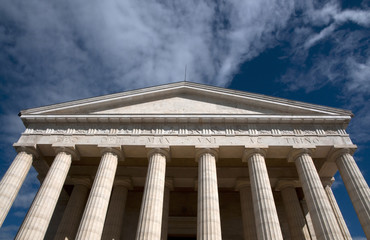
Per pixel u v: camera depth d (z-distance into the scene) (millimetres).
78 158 30734
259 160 28094
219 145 29047
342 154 28484
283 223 35531
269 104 31781
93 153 30688
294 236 30531
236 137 29719
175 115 30766
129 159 34656
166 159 29750
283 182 34062
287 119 30516
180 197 38344
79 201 33562
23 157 28953
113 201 33250
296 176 34406
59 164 28250
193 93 33844
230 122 30828
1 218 25016
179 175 34750
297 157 29031
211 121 30750
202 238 22969
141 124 31234
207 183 26328
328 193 32438
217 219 24172
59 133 30750
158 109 32375
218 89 33094
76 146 29797
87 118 31297
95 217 24484
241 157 30469
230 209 37094
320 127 30422
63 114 31688
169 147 29156
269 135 29844
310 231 34125
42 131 31047
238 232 35125
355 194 25719
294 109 31281
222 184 35625
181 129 30609
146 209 24734
